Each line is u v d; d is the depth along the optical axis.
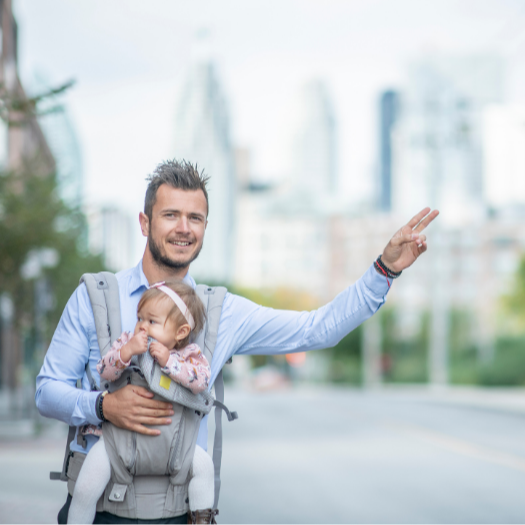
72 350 3.47
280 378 69.00
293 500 10.21
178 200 3.59
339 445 17.20
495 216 101.81
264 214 172.62
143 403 3.21
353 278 111.44
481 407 31.62
